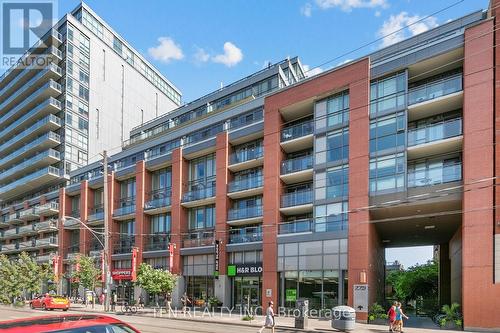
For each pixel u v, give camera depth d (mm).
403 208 27438
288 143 33375
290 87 33594
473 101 24141
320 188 30656
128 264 46375
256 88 46531
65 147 62969
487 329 21641
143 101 80688
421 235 38969
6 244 72500
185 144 43156
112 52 74125
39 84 69000
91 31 70375
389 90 28203
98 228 51094
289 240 31656
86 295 44625
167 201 42969
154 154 48062
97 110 69500
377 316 27062
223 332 19266
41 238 63188
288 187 34750
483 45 24266
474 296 22344
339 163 29797
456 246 33469
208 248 37938
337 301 28281
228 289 36188
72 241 57406
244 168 38062
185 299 33312
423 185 25922
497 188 22641
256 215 35094
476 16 27438
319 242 29875
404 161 26656
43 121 64500
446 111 27609
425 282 54000
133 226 48219
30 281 46156
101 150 69000
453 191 24766
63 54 66312
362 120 28812
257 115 37688
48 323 4859
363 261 27219
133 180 49531
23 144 74062
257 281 34625
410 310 43406
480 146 23469
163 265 42625
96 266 49219
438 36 28094
